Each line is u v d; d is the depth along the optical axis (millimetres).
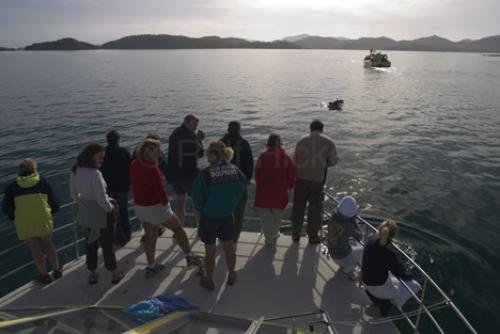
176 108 36531
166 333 4109
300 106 38562
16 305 5414
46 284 5926
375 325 5117
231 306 5418
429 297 8203
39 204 5645
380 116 32969
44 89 51469
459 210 13195
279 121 30469
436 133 25734
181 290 5758
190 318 4848
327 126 28344
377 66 115750
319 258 6676
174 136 6645
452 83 65500
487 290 8586
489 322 7562
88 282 5965
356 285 5953
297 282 5988
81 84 58938
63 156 20406
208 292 5715
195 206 5254
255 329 4328
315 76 81062
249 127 28078
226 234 5551
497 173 17281
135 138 24656
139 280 6000
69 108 35781
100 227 5539
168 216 5750
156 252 6812
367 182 16047
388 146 22062
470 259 9898
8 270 9383
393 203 13867
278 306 5441
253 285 5898
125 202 6949
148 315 4641
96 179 5258
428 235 11320
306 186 6781
